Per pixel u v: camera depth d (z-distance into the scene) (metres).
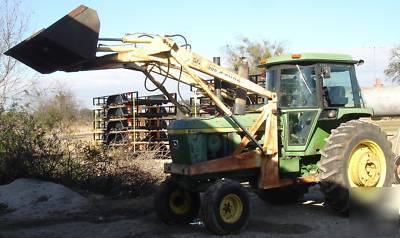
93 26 6.89
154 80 7.74
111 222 7.82
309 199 9.55
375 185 8.02
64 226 7.57
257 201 9.47
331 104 8.31
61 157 10.54
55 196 9.20
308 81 8.16
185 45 7.41
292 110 8.05
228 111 7.29
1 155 10.29
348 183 7.70
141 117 18.05
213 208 6.75
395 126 20.39
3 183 10.28
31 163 10.24
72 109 15.64
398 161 10.59
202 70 7.39
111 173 10.14
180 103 8.34
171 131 7.47
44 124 11.02
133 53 7.24
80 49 6.79
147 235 6.97
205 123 7.36
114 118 18.72
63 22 6.73
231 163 7.31
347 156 7.72
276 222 7.62
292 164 7.99
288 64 8.21
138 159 10.60
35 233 7.18
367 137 7.97
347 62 8.49
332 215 8.02
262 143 7.82
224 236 6.79
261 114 7.64
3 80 12.66
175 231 7.20
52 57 7.10
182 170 7.14
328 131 8.41
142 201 9.33
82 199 9.23
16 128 10.41
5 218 8.09
